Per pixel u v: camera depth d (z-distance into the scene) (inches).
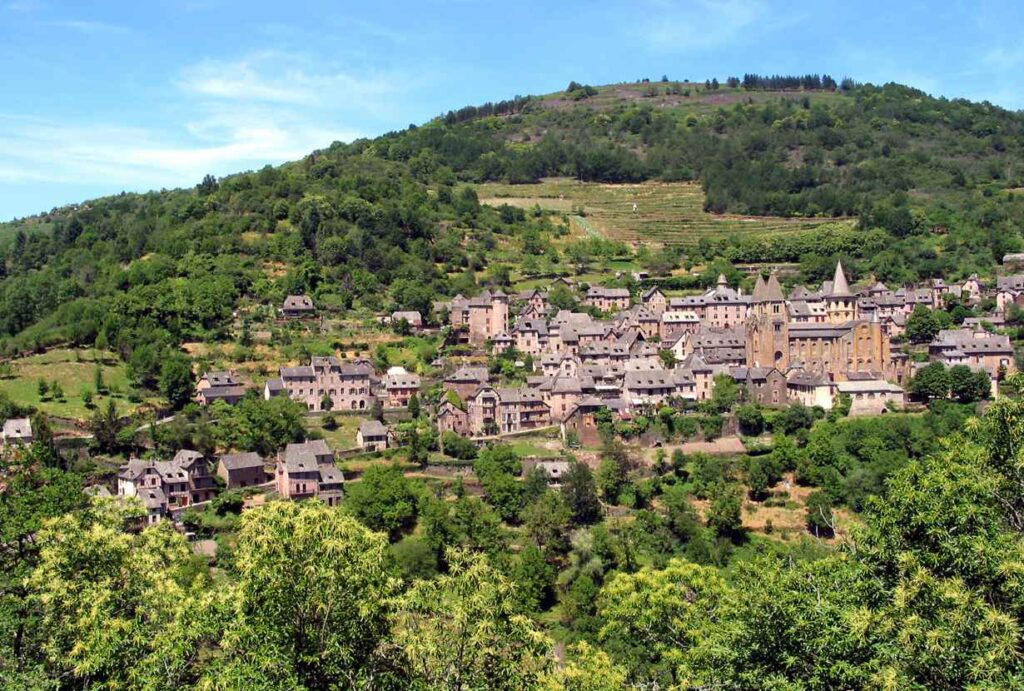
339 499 7568.9
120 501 3816.4
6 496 4347.9
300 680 2847.0
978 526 2802.7
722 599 3565.5
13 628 3144.7
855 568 3031.5
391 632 3061.0
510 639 2898.6
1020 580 2513.5
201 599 3014.3
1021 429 3024.1
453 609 2901.1
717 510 7007.9
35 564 3742.6
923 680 2529.5
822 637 2706.7
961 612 2472.9
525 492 7421.3
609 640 4611.2
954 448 3368.6
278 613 2940.5
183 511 7337.6
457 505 6825.8
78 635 3021.7
